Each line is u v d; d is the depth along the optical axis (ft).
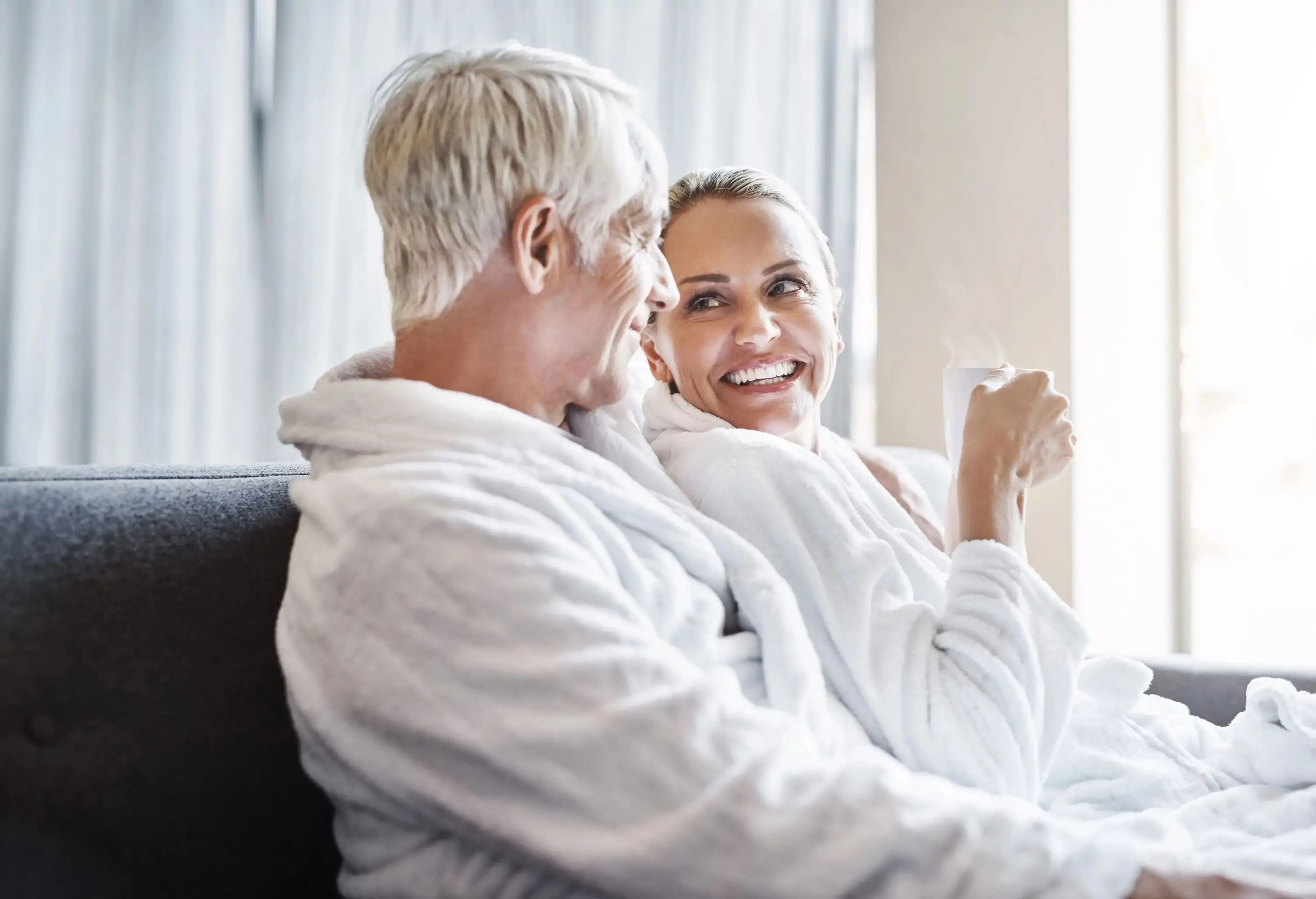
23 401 6.51
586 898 2.34
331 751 2.54
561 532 2.64
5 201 6.47
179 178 6.92
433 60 3.05
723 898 2.16
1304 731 3.38
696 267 3.74
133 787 2.50
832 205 9.25
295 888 2.88
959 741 3.01
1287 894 2.26
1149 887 2.27
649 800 2.22
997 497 3.43
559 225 2.99
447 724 2.34
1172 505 8.87
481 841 2.37
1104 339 8.37
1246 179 8.89
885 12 9.20
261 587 2.92
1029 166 8.35
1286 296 8.88
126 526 2.70
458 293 2.97
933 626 3.22
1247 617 8.99
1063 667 3.22
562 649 2.34
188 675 2.66
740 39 8.89
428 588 2.42
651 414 3.89
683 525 3.00
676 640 2.84
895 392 9.05
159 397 6.88
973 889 2.19
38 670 2.39
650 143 3.19
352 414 2.86
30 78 6.52
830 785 2.26
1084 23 8.24
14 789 2.31
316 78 7.29
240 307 7.12
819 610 3.22
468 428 2.77
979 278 8.60
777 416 3.75
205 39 6.98
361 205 7.45
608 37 8.33
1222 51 8.87
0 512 2.47
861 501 3.78
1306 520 8.94
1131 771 3.55
